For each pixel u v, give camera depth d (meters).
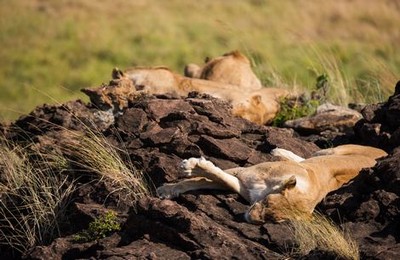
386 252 12.48
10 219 16.14
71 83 41.62
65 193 15.72
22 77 42.38
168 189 14.45
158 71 19.70
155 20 51.19
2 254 15.91
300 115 19.34
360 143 16.95
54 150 16.56
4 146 17.23
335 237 12.73
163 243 13.35
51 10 52.38
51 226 15.45
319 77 21.06
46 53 45.84
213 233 13.11
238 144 15.70
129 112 16.61
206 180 14.23
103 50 46.12
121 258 12.94
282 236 13.20
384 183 14.10
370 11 55.69
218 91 18.97
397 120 16.27
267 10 55.41
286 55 37.66
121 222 14.30
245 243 13.15
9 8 52.50
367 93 23.06
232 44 44.47
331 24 54.00
